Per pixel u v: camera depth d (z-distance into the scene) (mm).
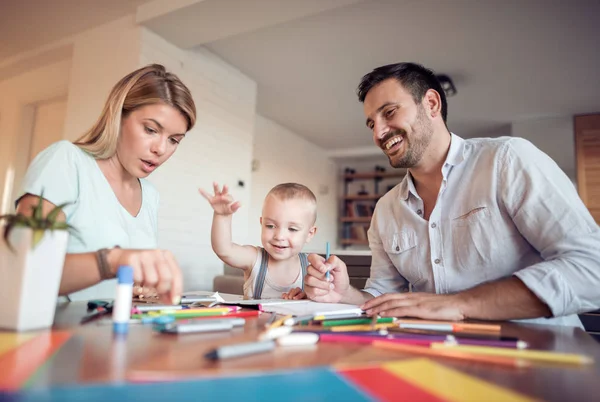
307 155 5477
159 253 626
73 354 386
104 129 1036
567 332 596
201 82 3057
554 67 3166
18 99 3574
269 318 654
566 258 774
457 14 2531
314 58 3201
